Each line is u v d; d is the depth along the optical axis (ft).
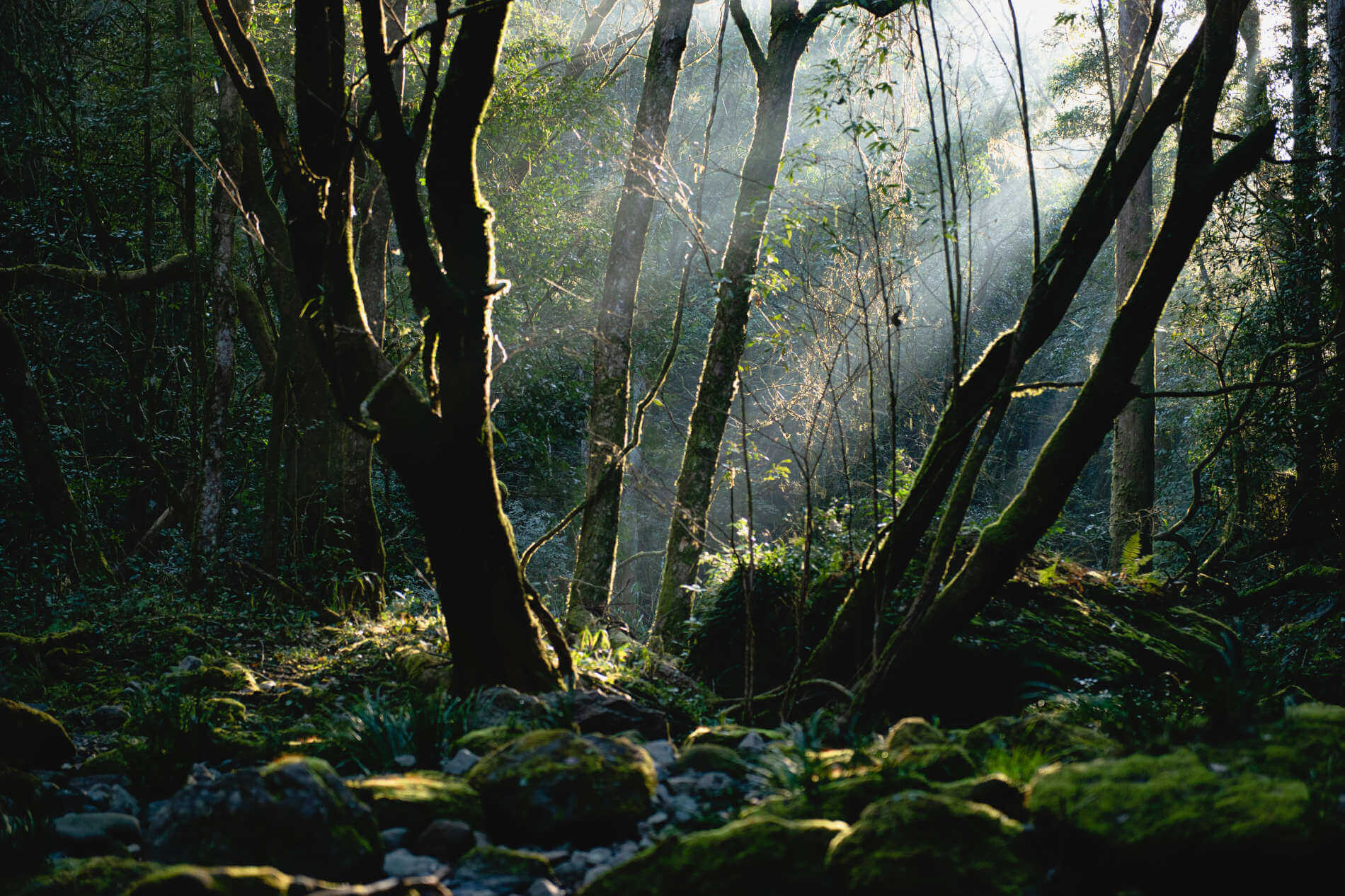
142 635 27.58
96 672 24.45
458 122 16.33
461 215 16.85
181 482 53.01
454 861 10.29
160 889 7.66
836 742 16.10
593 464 29.43
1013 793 9.68
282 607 32.55
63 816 12.51
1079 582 30.66
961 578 18.63
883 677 17.60
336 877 9.30
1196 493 40.63
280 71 37.70
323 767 10.18
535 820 10.84
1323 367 19.62
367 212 18.43
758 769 12.51
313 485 37.47
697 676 25.31
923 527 19.79
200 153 38.99
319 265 17.92
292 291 35.53
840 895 8.37
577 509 22.18
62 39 40.01
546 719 15.44
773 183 29.73
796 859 8.73
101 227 40.37
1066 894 8.25
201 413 47.88
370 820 9.98
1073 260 18.52
